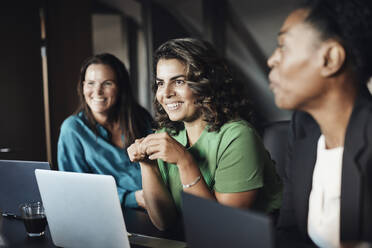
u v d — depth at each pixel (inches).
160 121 68.8
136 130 90.4
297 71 35.6
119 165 86.4
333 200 39.9
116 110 90.7
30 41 163.9
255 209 60.4
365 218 36.4
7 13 159.5
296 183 44.8
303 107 37.9
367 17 34.1
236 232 31.6
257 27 153.6
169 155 56.3
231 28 164.2
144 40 188.7
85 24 174.1
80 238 49.4
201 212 34.9
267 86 151.4
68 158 86.4
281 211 50.1
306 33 34.9
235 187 57.2
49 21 167.0
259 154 58.6
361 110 36.9
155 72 66.7
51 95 167.6
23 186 62.5
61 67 169.6
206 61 61.5
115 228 46.1
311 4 35.4
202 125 64.5
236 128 59.7
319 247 41.3
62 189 48.3
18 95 161.9
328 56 34.6
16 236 56.6
